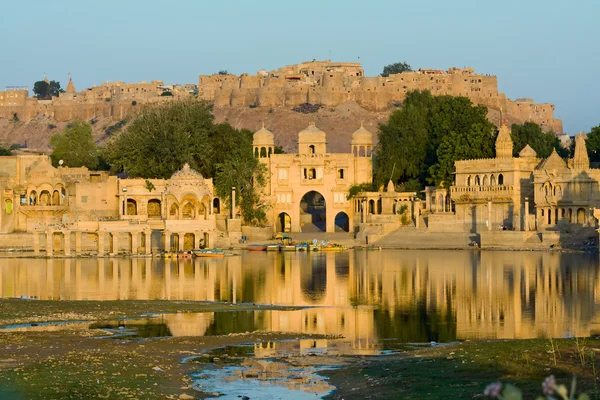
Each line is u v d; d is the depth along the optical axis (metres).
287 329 88.50
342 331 87.06
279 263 164.75
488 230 193.38
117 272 147.38
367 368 68.00
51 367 66.75
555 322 91.31
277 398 60.28
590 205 184.75
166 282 132.50
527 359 66.31
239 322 92.75
